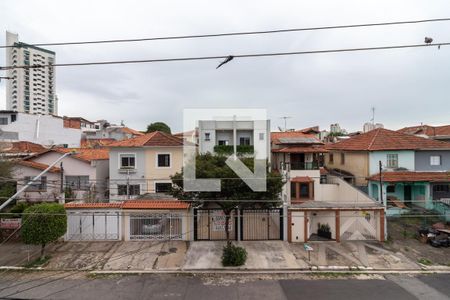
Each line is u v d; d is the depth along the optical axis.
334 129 63.56
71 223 19.23
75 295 12.98
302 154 29.02
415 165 26.56
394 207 23.17
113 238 19.33
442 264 15.87
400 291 13.22
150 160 26.83
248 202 16.33
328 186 26.95
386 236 19.19
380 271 15.20
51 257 16.78
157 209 19.30
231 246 16.42
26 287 13.67
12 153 28.64
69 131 45.03
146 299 12.66
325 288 13.54
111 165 26.80
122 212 19.33
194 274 15.02
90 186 26.11
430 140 27.62
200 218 19.75
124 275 14.89
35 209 16.64
